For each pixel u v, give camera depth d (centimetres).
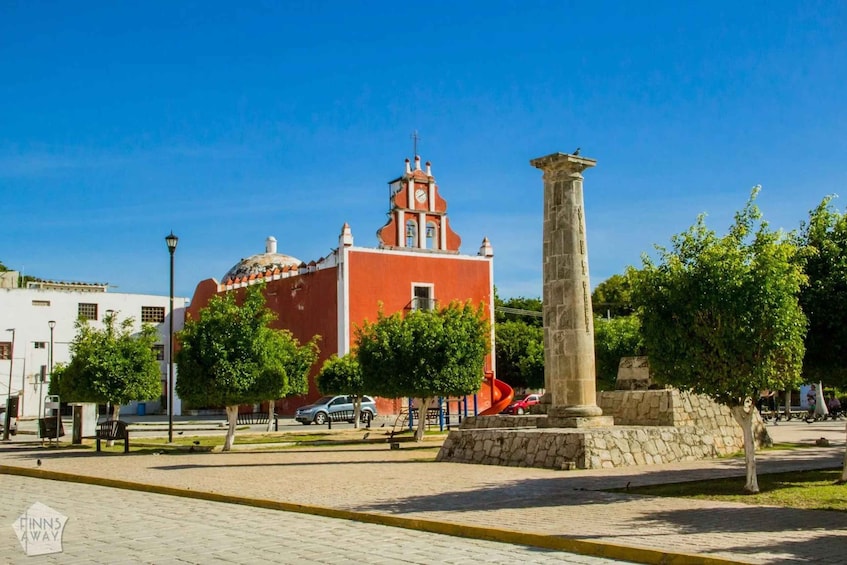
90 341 2695
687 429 1919
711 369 1297
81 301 5609
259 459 2044
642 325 1393
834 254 1450
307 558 827
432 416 3644
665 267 1367
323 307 4931
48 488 1541
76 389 2686
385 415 4728
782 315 1266
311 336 5009
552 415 1925
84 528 1041
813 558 771
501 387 3441
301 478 1562
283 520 1098
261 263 6288
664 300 1354
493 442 1867
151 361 2738
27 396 5331
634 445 1761
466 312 2748
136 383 2667
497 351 5919
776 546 832
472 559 820
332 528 1026
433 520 1017
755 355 1276
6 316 5331
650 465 1725
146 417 5344
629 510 1095
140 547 902
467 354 2664
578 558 830
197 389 2253
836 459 1847
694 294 1304
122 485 1532
